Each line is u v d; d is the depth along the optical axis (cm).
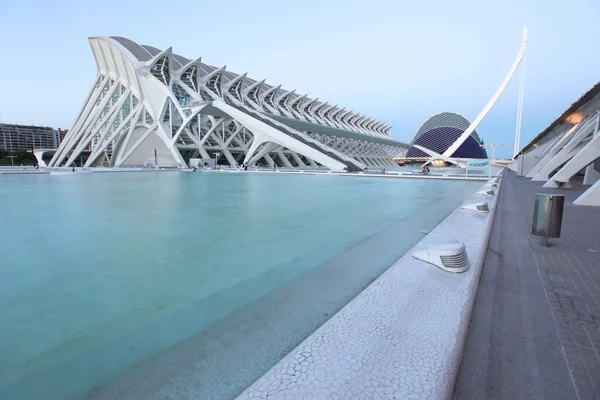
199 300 238
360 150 6831
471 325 179
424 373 120
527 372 138
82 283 276
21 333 194
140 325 202
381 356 130
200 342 179
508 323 181
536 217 367
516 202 771
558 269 275
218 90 4506
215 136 4050
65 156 4350
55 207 730
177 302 236
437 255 242
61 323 206
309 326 195
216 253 364
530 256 314
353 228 499
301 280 278
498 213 597
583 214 570
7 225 527
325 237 441
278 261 333
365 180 1841
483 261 287
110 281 280
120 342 182
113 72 4331
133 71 3866
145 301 238
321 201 850
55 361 165
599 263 291
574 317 188
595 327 176
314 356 131
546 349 155
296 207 735
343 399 106
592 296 219
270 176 2241
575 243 366
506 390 127
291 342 177
